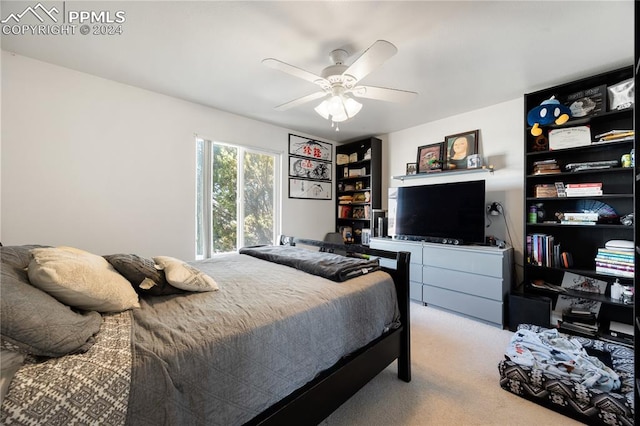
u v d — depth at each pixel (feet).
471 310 9.06
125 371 2.38
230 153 11.12
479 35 5.92
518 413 4.83
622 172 7.68
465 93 8.97
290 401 3.51
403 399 5.16
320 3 4.99
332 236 14.35
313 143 14.03
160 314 3.47
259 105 10.01
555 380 4.90
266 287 4.69
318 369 3.88
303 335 3.74
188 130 9.66
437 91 8.81
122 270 4.00
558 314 8.09
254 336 3.24
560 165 8.63
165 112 9.12
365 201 13.98
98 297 3.21
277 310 3.74
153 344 2.73
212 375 2.81
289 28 5.69
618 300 7.16
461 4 5.00
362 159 14.56
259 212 12.06
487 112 10.21
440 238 10.28
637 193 3.10
